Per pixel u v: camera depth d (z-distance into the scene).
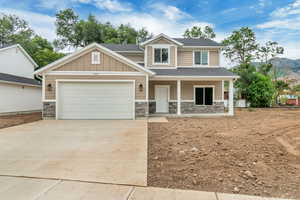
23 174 3.77
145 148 5.69
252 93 23.89
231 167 4.21
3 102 14.66
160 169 4.09
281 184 3.40
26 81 17.81
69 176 3.68
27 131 8.32
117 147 5.81
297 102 29.91
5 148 5.69
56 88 11.98
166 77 13.66
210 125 10.01
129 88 12.30
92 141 6.57
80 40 36.44
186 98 16.08
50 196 2.93
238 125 10.00
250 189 3.21
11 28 32.47
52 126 9.60
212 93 16.11
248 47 32.81
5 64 17.08
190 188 3.24
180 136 7.34
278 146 5.91
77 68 12.05
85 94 12.17
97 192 3.07
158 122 11.09
